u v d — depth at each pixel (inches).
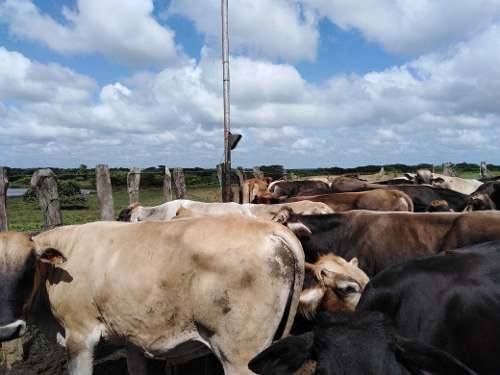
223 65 376.5
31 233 196.9
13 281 152.9
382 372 84.5
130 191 341.1
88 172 350.9
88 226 171.2
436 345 116.3
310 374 131.9
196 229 150.3
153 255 151.5
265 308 142.7
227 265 141.9
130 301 152.1
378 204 351.3
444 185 628.4
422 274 124.2
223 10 372.5
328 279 165.8
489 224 202.7
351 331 91.7
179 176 394.9
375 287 127.3
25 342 232.5
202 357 225.0
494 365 111.9
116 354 242.5
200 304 144.7
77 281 161.3
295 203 342.3
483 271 121.8
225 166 380.8
